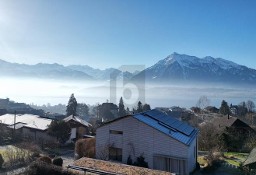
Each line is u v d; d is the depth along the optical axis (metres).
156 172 23.66
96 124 63.16
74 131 52.56
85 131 54.91
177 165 28.14
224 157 34.94
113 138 31.53
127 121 30.81
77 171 24.84
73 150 45.16
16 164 30.81
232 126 48.94
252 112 99.44
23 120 60.31
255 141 42.94
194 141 32.00
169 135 28.52
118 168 24.55
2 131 52.12
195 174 28.56
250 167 25.22
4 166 30.33
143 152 29.77
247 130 50.16
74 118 56.97
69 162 35.81
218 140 43.31
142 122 29.98
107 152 31.22
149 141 29.55
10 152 35.53
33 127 52.06
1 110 93.19
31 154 34.84
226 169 29.55
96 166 25.09
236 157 35.75
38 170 25.03
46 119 60.47
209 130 46.41
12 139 49.84
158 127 29.97
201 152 40.91
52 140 47.78
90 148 33.88
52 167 25.05
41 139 48.28
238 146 43.78
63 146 47.97
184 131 32.12
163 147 28.81
